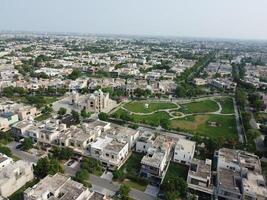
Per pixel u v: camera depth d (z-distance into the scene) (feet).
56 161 381.19
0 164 364.17
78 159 426.92
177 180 347.97
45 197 300.20
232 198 332.60
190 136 548.31
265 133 578.25
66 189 313.53
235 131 588.50
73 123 570.05
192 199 327.88
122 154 420.36
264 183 339.77
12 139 490.90
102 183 367.25
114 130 507.30
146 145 452.76
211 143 468.34
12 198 323.78
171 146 460.96
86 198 307.37
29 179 363.35
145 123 604.90
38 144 468.75
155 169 372.38
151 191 357.00
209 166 384.27
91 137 461.78
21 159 421.59
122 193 328.49
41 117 617.21
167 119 599.57
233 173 374.02
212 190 344.90
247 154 432.66
